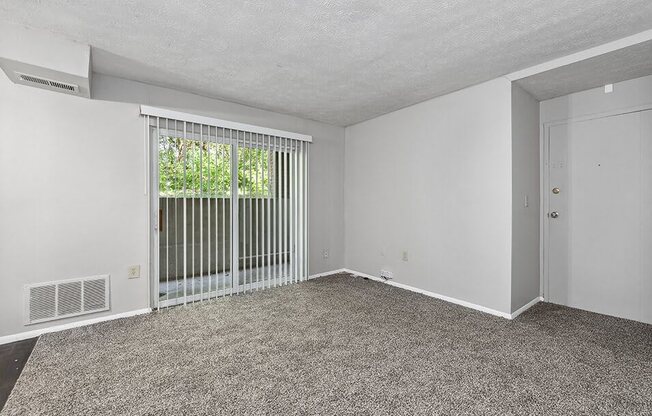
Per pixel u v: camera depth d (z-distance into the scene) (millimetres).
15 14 1900
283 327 2631
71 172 2611
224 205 3469
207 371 1953
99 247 2742
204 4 1803
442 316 2893
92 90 2701
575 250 3117
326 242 4512
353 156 4594
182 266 3250
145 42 2244
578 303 3107
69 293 2605
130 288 2896
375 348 2258
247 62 2570
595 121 2971
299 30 2088
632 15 1908
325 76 2861
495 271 2941
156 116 2998
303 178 4195
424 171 3588
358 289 3760
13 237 2385
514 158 2865
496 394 1722
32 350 2227
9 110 2361
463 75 2846
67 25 2029
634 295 2779
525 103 3049
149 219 2994
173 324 2686
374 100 3533
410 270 3754
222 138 3477
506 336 2459
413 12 1884
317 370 1967
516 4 1803
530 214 3127
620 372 1933
